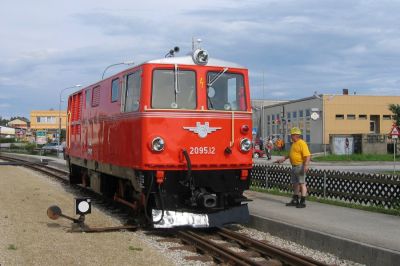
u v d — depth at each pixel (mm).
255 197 14711
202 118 10812
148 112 10477
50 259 8117
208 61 11070
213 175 10906
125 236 10375
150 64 10617
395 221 10531
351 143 49094
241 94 11359
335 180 13906
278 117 67625
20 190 18109
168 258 8594
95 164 14742
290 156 12758
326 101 57062
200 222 10617
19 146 74938
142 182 10570
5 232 10156
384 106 58594
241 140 11141
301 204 12523
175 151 10570
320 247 9219
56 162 35469
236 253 8734
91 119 15047
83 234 10414
